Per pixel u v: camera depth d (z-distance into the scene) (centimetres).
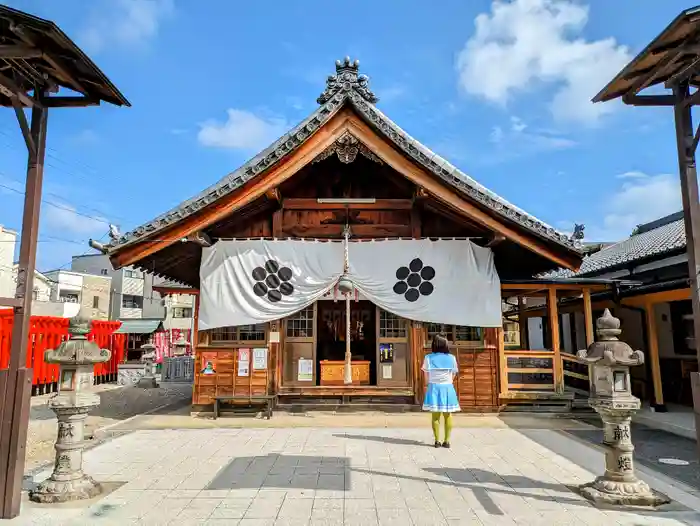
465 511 486
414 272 1030
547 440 798
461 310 1019
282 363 1057
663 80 493
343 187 1105
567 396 1029
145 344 2375
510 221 948
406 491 544
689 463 708
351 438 806
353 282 1024
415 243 1041
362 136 966
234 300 1019
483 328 1058
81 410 540
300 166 963
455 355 1048
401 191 1098
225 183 936
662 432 927
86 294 3681
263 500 515
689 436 876
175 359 2180
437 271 1030
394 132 945
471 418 985
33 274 500
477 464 654
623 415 530
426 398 754
